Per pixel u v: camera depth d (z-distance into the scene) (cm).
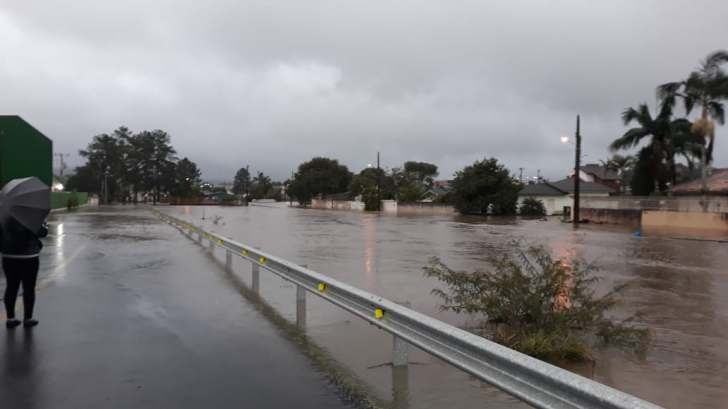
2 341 617
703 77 4416
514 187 5838
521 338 639
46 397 455
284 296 920
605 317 834
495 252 1770
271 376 518
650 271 1402
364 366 560
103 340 628
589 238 2562
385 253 1703
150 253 1528
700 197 3803
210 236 1573
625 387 525
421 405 455
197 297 896
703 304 962
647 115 4725
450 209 6494
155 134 11588
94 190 11200
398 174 11619
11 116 1653
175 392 471
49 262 1312
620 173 8481
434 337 459
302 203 10962
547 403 328
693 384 534
